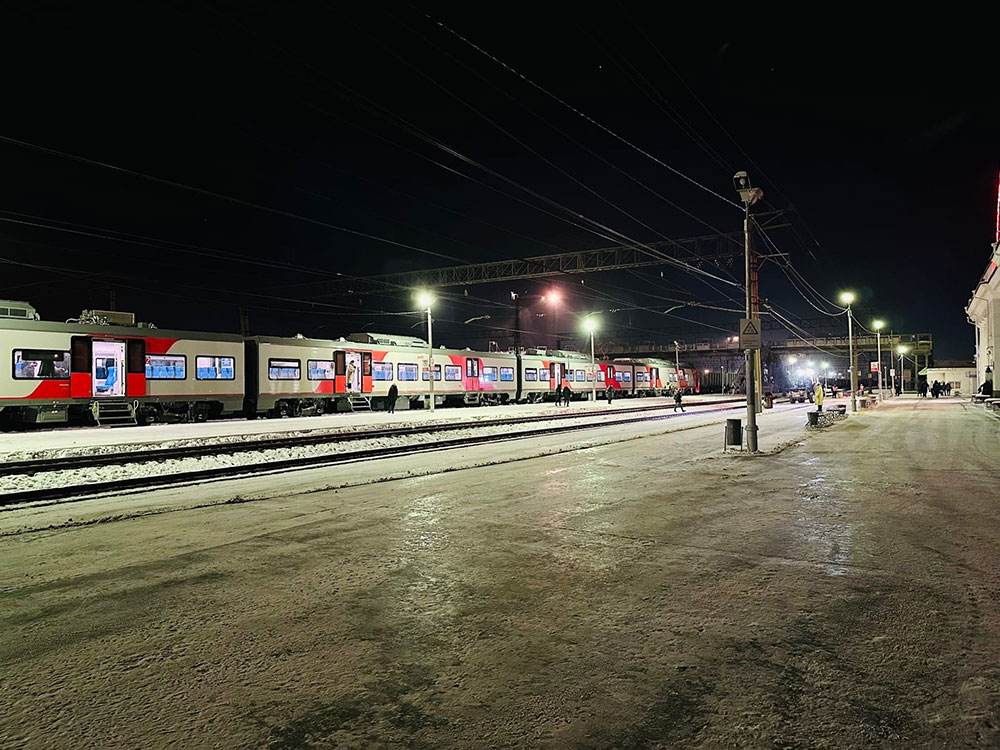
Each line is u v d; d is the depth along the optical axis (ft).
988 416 88.07
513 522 24.56
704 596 15.60
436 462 45.52
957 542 20.63
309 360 99.55
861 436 60.75
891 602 15.02
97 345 74.74
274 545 21.38
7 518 27.25
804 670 11.48
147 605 15.52
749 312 48.32
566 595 15.83
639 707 10.23
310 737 9.47
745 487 32.24
